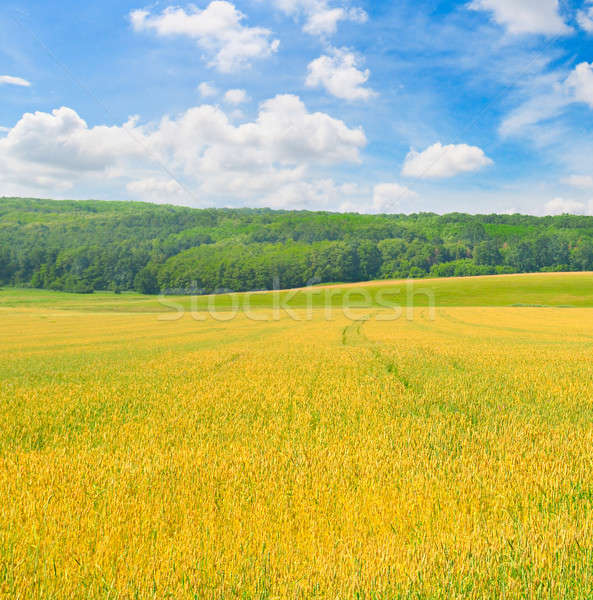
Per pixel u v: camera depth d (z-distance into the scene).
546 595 2.87
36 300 113.88
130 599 2.85
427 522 3.82
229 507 4.10
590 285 91.12
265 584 2.93
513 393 10.42
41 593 2.91
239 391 11.04
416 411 8.60
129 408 9.23
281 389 11.22
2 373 15.60
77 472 5.06
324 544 3.50
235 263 132.00
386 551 3.30
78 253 150.25
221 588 2.87
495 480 4.80
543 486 4.59
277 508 4.08
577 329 38.91
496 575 3.05
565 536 3.48
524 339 28.84
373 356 19.52
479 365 15.62
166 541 3.52
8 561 3.26
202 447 6.11
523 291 89.75
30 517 3.92
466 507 4.14
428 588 2.89
